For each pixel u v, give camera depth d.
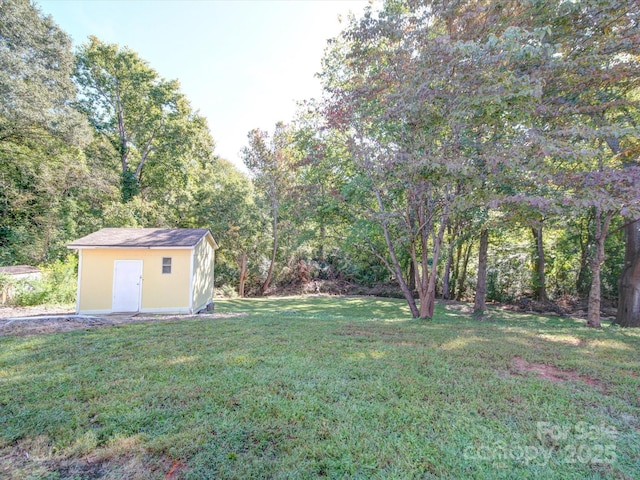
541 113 6.45
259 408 3.03
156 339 5.62
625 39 5.87
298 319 8.04
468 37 6.65
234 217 19.58
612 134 5.79
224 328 6.57
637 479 2.15
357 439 2.56
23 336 5.90
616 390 3.55
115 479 2.15
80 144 14.43
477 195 6.61
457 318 10.95
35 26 12.91
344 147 9.26
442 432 2.67
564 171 6.19
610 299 13.98
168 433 2.64
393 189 8.59
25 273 11.91
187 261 10.56
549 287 15.34
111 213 16.44
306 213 11.13
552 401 3.23
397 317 10.92
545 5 5.88
